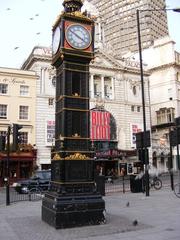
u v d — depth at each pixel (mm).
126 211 12234
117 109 49875
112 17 100188
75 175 10156
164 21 99250
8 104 40125
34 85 42375
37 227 9641
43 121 42438
